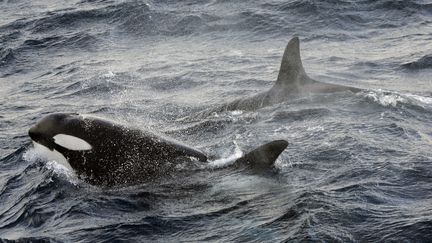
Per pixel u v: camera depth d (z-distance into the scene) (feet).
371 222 119.55
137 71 275.18
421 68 250.57
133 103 230.48
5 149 185.57
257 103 203.72
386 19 319.47
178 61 286.66
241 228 121.49
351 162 148.05
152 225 127.44
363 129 171.42
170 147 151.33
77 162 150.20
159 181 144.25
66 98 245.04
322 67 262.88
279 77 210.38
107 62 294.46
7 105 240.32
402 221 119.14
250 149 162.61
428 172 140.15
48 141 152.46
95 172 148.87
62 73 282.77
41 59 307.78
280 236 116.47
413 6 328.70
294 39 209.46
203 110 211.41
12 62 305.53
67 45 325.01
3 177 164.35
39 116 221.87
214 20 335.26
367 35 303.68
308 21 322.34
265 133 175.32
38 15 374.84
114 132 151.12
